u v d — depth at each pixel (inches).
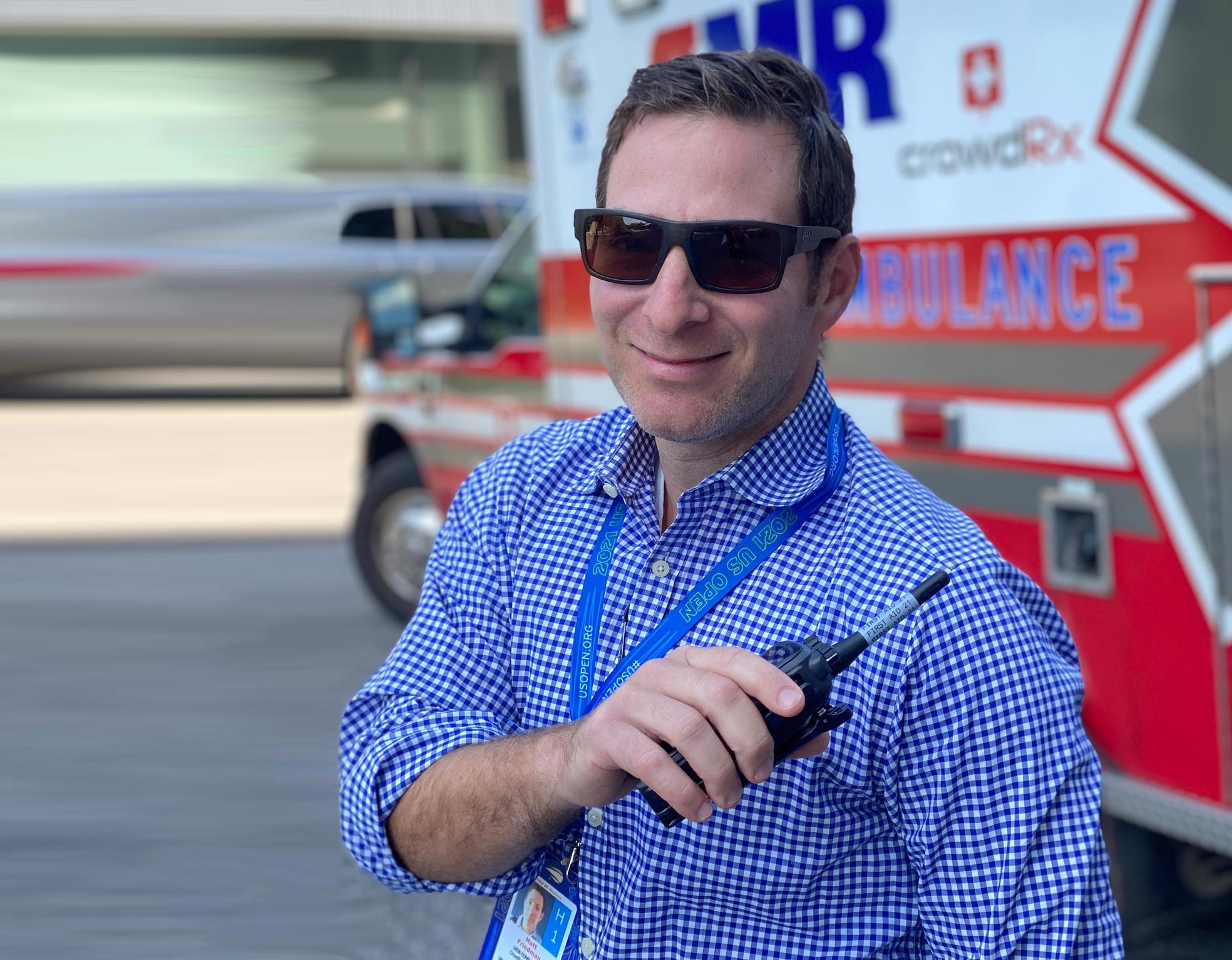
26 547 315.9
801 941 49.8
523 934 54.2
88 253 450.6
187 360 463.5
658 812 43.5
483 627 56.7
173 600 271.3
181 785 180.5
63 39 549.0
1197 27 90.8
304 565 297.0
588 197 148.2
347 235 462.6
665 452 53.4
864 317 120.3
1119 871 114.7
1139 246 96.3
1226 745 96.3
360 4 588.4
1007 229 105.7
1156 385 96.6
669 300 48.8
